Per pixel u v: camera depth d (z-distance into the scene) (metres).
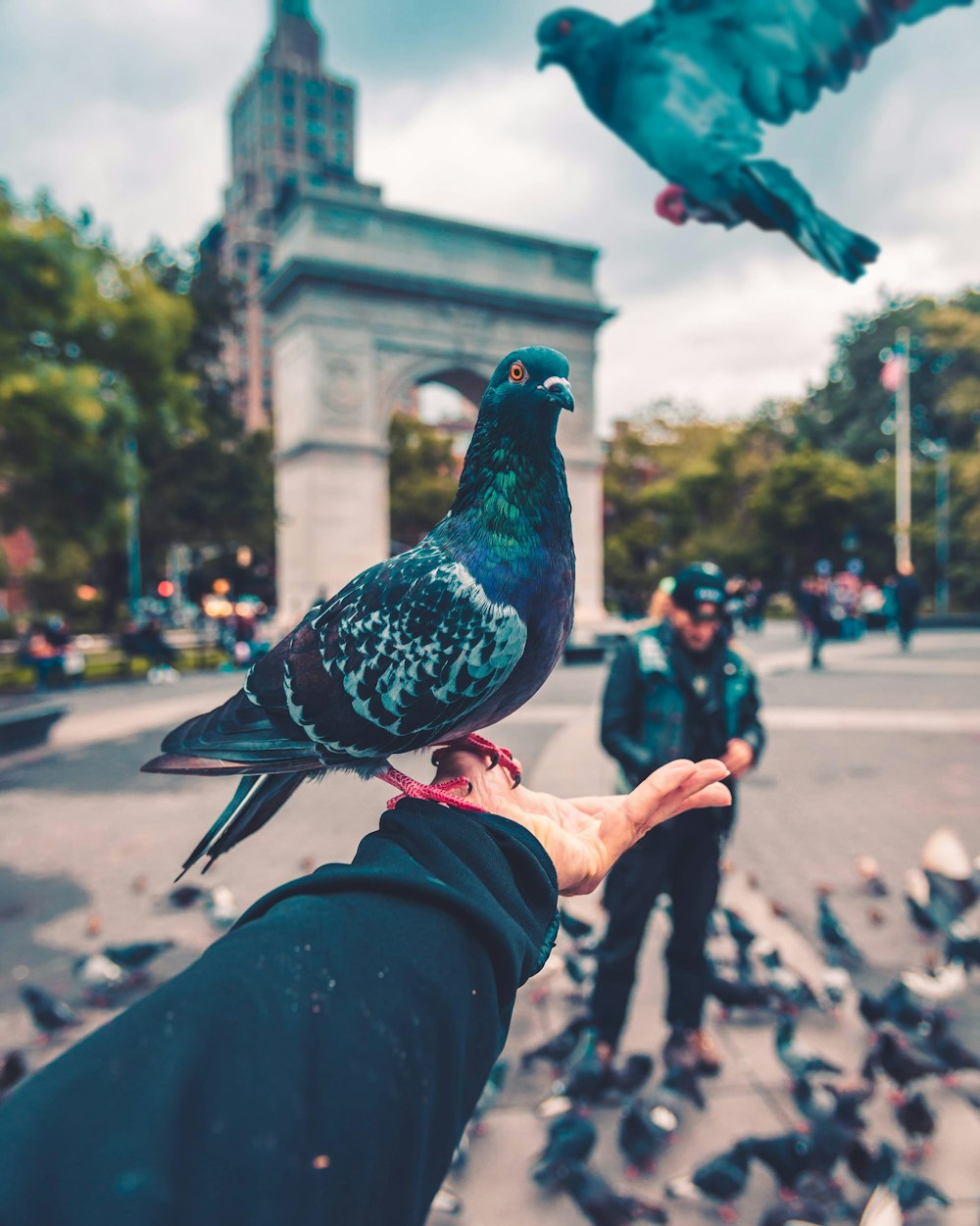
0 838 7.28
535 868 0.87
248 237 102.44
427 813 0.88
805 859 6.39
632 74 1.30
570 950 4.37
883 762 9.67
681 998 3.62
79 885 6.10
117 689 18.22
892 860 6.34
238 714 1.38
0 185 14.29
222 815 1.31
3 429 14.90
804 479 49.44
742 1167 2.75
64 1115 0.37
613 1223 2.55
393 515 54.62
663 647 3.70
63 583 37.06
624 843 1.13
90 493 17.33
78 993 4.54
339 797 8.46
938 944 4.91
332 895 0.65
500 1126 3.31
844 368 60.28
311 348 27.20
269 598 57.25
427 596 1.29
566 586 1.35
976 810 7.64
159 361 18.38
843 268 1.29
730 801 1.17
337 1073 0.47
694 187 1.33
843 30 1.16
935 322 41.59
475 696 1.29
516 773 1.35
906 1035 3.28
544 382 1.29
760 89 1.23
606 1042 3.54
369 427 27.84
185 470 35.94
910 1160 3.04
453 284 28.34
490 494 1.34
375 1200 0.46
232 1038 0.45
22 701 15.78
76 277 14.78
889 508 49.09
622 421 62.00
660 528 58.97
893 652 23.81
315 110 115.81
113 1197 0.33
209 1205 0.36
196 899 5.64
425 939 0.62
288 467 29.11
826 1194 2.75
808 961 4.64
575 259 30.62
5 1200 0.32
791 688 16.44
